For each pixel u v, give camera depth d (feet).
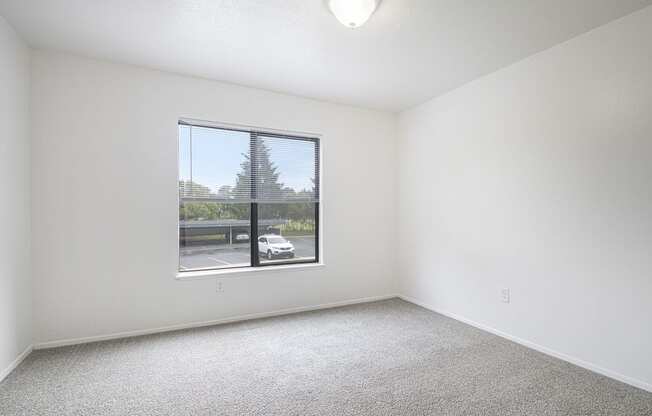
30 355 8.73
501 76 10.32
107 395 6.97
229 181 11.88
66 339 9.39
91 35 8.41
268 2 7.05
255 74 10.82
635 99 7.30
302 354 9.02
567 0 6.88
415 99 13.15
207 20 7.74
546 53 9.05
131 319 10.16
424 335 10.40
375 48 9.06
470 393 7.11
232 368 8.20
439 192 12.67
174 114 10.73
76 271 9.50
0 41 7.50
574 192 8.41
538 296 9.25
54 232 9.26
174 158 10.73
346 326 11.19
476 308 11.15
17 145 8.28
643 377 7.21
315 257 13.66
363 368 8.22
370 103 13.66
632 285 7.37
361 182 14.21
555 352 8.84
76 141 9.49
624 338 7.50
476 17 7.54
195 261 11.49
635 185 7.31
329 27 8.02
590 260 8.09
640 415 6.36
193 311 11.02
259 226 12.57
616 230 7.63
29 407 6.53
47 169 9.18
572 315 8.46
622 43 7.50
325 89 12.13
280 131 12.55
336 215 13.66
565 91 8.60
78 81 9.52
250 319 11.89
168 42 8.79
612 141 7.68
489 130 10.70
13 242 8.07
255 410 6.49
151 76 10.42
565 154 8.60
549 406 6.64
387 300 14.43
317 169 13.58
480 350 9.29
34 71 9.04
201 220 11.59
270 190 12.60
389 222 14.85
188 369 8.13
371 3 6.68
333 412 6.44
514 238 9.89
